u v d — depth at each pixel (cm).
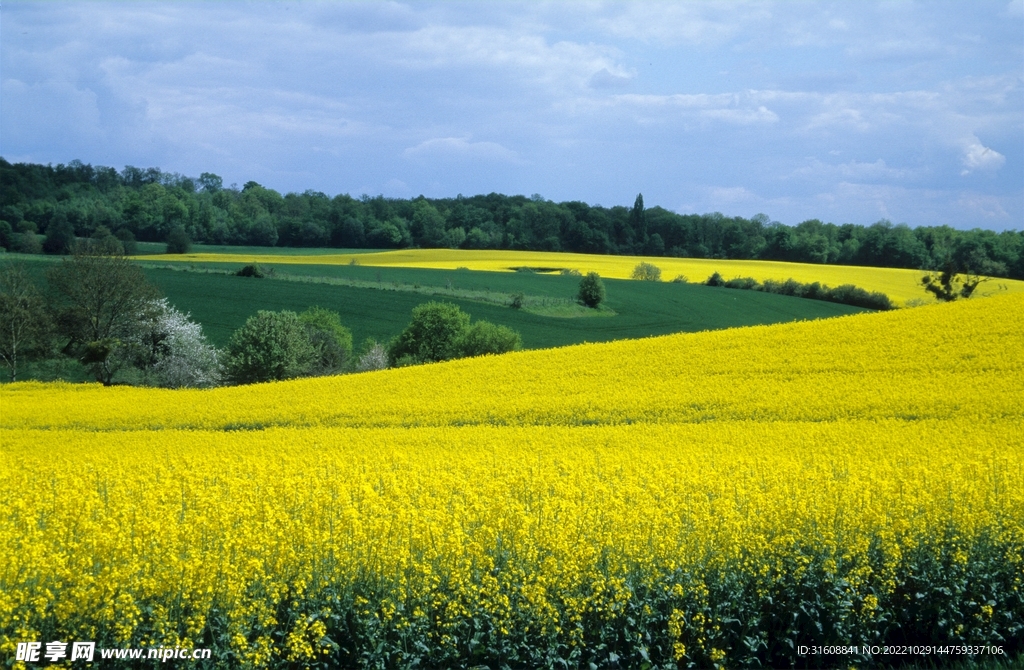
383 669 772
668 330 6850
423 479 1339
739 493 1177
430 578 828
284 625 798
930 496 1080
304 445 2056
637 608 824
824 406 2348
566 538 919
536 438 2073
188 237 11419
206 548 906
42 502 1138
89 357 5000
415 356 5428
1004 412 2169
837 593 873
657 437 2034
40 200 12012
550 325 6850
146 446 2106
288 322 4897
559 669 789
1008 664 844
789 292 8888
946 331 3091
